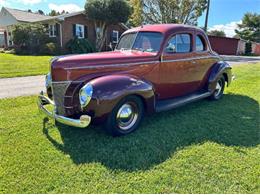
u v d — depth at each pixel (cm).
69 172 314
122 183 296
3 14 2950
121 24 2711
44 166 326
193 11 3238
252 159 354
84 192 279
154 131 441
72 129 443
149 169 325
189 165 335
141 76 461
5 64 1336
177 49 519
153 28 511
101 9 2400
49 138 407
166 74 504
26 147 375
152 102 442
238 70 1305
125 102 405
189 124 479
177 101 528
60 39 2386
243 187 292
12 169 317
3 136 410
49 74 467
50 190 281
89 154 359
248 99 680
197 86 605
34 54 2158
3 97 668
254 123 493
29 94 712
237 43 3678
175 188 288
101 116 382
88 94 370
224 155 363
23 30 2162
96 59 413
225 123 490
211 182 300
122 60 436
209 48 615
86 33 2588
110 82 389
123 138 411
